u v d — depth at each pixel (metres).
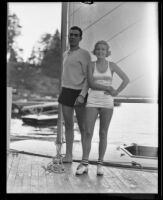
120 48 3.95
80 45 4.12
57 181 3.07
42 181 3.05
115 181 3.13
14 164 3.73
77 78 3.70
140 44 3.86
